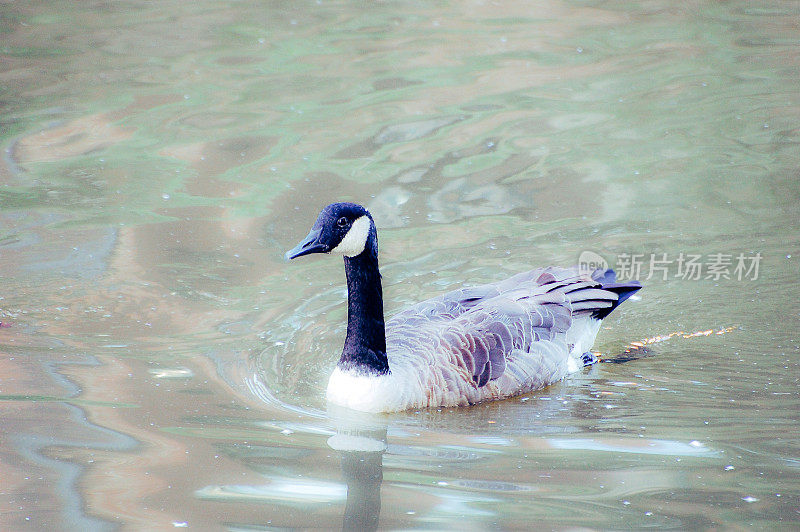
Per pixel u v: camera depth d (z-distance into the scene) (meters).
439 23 23.44
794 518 7.66
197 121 17.97
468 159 16.23
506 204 14.76
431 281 12.57
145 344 11.16
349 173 15.74
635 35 22.17
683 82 19.25
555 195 14.98
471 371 10.30
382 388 10.00
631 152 16.34
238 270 13.08
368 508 7.79
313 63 20.83
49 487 8.00
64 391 9.91
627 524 7.56
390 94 19.08
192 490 8.03
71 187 15.45
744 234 13.80
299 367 10.91
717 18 23.28
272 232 14.03
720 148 16.38
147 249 13.52
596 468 8.60
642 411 9.98
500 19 23.64
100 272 12.92
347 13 24.30
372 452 8.95
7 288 12.41
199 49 21.78
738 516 7.69
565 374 11.04
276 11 24.53
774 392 10.33
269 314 12.02
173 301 12.22
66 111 18.45
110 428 9.14
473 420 9.87
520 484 8.25
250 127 17.66
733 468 8.56
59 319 11.67
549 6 24.69
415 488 8.19
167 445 8.86
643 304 12.46
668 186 15.19
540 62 20.61
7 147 16.88
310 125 17.70
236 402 9.91
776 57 20.42
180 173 15.90
